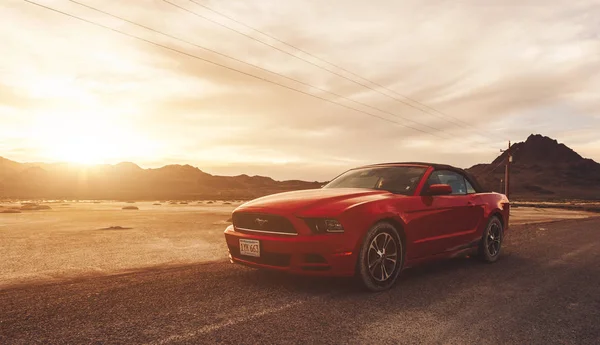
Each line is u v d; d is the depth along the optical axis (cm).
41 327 272
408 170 493
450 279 439
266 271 463
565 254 643
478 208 530
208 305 326
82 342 246
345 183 512
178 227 1141
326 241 355
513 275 466
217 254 629
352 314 305
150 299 343
